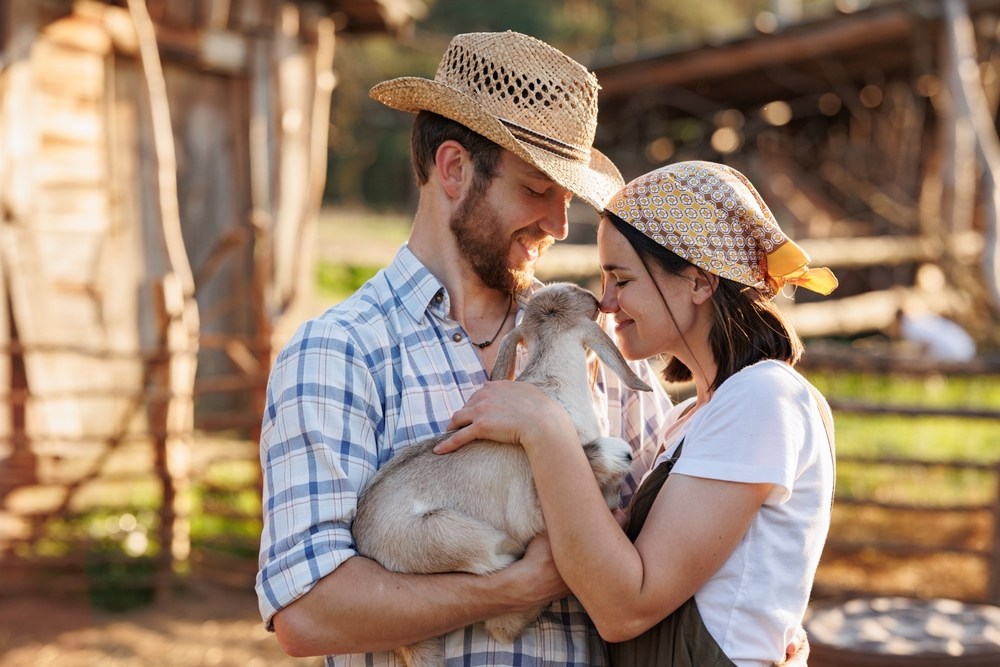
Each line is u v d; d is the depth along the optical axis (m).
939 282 13.91
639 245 2.25
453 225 2.48
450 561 2.16
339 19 9.83
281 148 9.05
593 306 2.47
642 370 2.77
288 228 9.18
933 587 6.10
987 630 3.46
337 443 2.22
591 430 2.36
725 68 15.22
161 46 8.28
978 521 7.05
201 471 6.60
